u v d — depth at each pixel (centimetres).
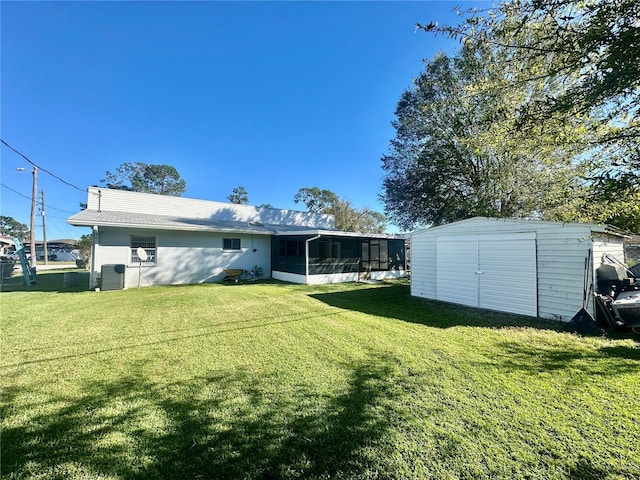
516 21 228
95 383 306
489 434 220
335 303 769
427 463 191
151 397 278
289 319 591
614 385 298
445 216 1276
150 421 239
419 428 228
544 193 821
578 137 249
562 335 474
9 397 276
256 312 656
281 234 1333
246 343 439
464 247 734
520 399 271
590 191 222
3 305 714
